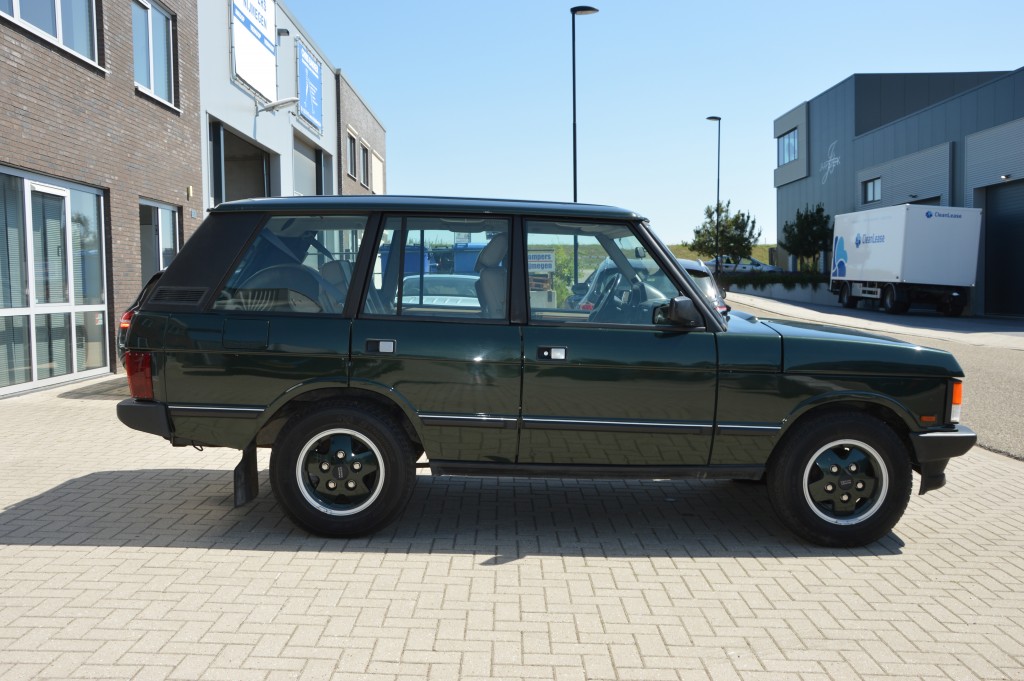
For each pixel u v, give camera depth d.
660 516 5.46
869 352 4.84
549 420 4.72
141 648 3.35
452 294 4.81
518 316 4.77
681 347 4.74
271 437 5.19
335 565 4.36
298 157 23.56
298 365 4.72
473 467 4.79
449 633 3.54
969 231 30.36
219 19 16.03
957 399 4.92
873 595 4.11
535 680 3.15
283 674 3.15
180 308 4.82
